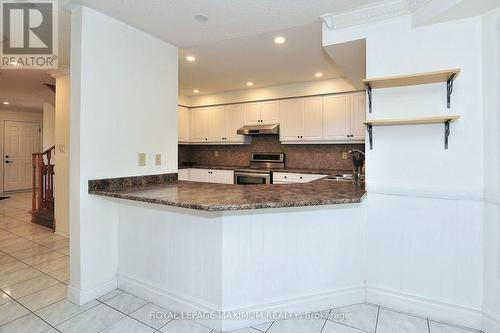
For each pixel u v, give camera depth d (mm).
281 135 4758
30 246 3488
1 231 4105
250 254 1959
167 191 2217
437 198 1990
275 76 4113
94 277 2275
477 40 1854
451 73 1789
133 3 2064
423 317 2027
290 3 2045
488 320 1839
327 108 4383
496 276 1801
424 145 2020
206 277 1978
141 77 2561
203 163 6043
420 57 1992
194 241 2021
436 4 1811
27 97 5680
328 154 4762
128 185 2471
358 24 2162
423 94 2010
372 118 2152
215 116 5398
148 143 2639
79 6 2102
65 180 3846
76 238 2193
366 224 2215
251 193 2125
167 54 2807
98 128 2240
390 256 2141
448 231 1974
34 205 4641
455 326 1929
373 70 2125
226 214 1894
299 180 4422
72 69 2168
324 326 1937
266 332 1881
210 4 2070
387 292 2152
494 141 1783
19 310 2104
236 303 1940
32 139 7805
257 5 2074
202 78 4215
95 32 2193
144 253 2289
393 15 2045
